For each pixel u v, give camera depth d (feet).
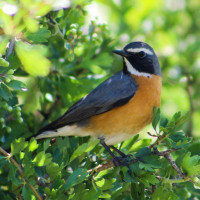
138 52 37.58
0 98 26.96
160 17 51.49
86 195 23.93
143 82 36.50
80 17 33.65
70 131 34.91
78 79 34.32
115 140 36.01
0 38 21.88
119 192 27.40
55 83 34.73
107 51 38.42
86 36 32.76
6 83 24.45
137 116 35.42
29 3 20.39
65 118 34.30
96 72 35.94
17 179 23.72
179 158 29.37
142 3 51.83
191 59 48.01
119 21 50.67
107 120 35.27
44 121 36.76
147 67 37.58
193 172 26.02
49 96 35.35
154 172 28.22
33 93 37.19
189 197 30.37
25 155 23.61
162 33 49.62
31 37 24.34
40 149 25.17
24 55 22.76
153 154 28.02
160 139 27.94
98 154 31.17
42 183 24.80
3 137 30.76
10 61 24.72
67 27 32.68
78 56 35.32
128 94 35.47
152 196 26.20
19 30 21.66
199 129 45.32
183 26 52.60
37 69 23.00
